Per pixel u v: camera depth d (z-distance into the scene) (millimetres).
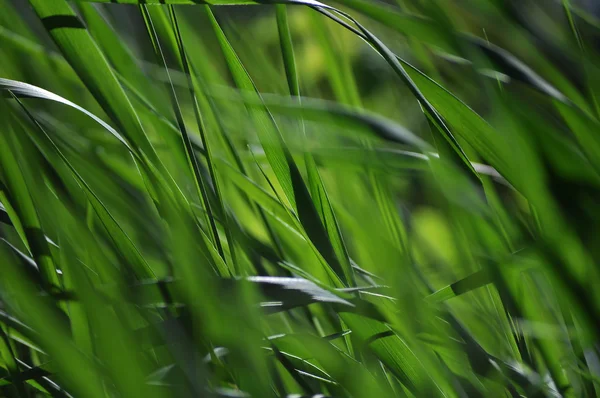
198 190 1013
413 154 1043
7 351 984
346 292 977
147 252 1072
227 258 1071
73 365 903
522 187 996
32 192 959
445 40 1026
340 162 1076
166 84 1024
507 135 994
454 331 1008
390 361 994
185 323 942
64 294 958
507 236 1029
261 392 924
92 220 1038
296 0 996
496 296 1067
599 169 1015
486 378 994
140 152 985
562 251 984
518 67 1020
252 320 924
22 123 1030
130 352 892
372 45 991
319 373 1025
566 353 1021
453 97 1012
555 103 1027
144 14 1017
